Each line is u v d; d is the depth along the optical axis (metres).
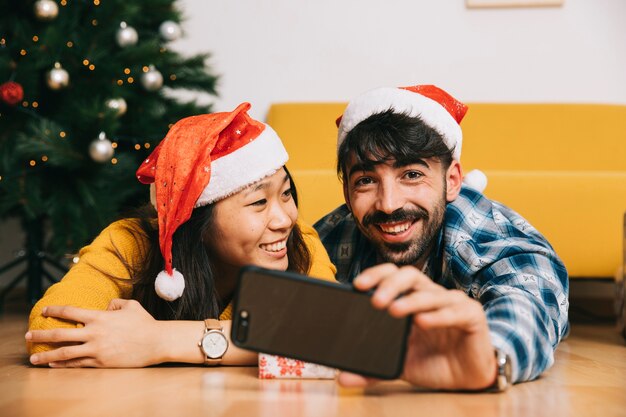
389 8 2.70
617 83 2.67
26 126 2.12
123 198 2.16
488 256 1.06
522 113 2.59
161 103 2.30
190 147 0.99
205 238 1.04
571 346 1.34
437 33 2.69
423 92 1.21
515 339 0.74
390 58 2.70
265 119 2.74
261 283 0.66
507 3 2.66
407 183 1.07
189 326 0.92
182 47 2.75
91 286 1.00
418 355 0.69
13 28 2.12
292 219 1.05
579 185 1.82
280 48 2.74
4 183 2.06
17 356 1.10
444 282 1.15
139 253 1.08
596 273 1.84
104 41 2.21
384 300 0.60
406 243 1.08
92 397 0.72
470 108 2.60
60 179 2.13
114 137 2.16
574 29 2.66
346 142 1.12
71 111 2.10
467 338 0.66
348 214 1.33
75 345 0.92
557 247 1.83
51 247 2.09
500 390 0.72
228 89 2.75
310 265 1.13
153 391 0.75
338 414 0.63
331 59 2.72
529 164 2.54
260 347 0.66
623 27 2.66
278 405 0.67
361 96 1.17
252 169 1.00
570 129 2.57
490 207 1.21
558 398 0.72
